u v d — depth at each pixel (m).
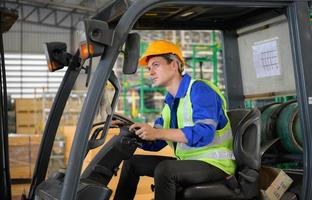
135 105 13.69
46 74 18.66
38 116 11.91
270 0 2.75
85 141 2.28
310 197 2.71
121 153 2.76
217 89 2.96
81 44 2.34
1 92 3.08
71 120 10.65
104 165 2.74
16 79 18.31
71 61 2.93
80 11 18.39
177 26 3.48
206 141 2.73
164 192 2.70
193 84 2.89
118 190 3.09
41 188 2.68
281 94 3.29
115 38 2.34
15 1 17.62
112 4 2.56
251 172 2.85
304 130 2.76
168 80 2.96
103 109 2.44
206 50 11.12
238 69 3.67
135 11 2.38
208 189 2.75
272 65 3.36
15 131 11.99
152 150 3.16
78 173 2.26
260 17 3.36
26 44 18.47
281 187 2.98
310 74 2.78
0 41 3.11
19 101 12.07
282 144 3.29
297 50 2.80
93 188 2.39
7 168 3.10
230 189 2.80
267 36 3.39
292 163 3.34
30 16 18.47
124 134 2.80
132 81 14.20
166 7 3.10
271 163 3.41
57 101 3.00
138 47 2.36
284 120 3.24
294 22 2.81
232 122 3.14
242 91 3.65
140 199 4.43
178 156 3.04
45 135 3.00
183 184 2.76
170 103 3.12
